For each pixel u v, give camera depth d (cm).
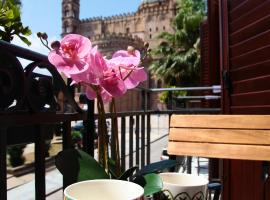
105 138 111
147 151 275
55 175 632
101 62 100
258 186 206
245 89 235
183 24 2077
